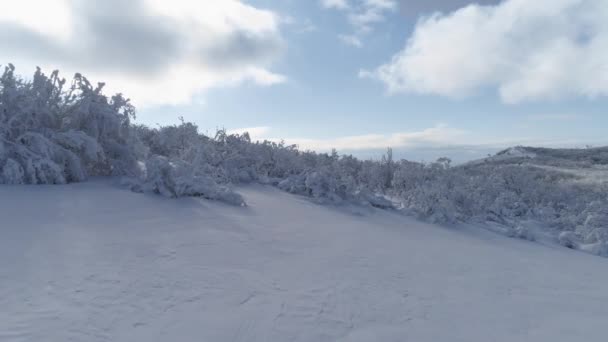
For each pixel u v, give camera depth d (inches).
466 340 106.9
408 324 113.9
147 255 147.6
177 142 422.0
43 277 117.1
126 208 217.6
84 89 314.5
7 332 86.4
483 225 373.4
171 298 114.0
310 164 507.8
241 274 140.6
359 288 139.9
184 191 271.6
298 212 289.0
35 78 295.7
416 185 461.4
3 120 267.4
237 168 414.6
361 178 542.6
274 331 102.0
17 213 180.9
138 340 90.3
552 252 279.3
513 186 555.8
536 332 116.2
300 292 130.3
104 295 110.5
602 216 377.4
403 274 163.6
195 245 167.8
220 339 95.1
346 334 104.2
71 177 281.0
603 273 207.2
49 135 281.1
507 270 190.1
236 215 241.9
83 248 146.3
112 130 319.9
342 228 252.8
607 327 123.0
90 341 87.1
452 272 175.3
